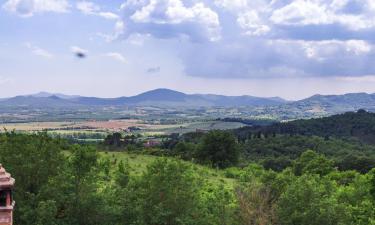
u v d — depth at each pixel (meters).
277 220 42.22
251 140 187.75
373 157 131.50
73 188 38.28
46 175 38.19
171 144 168.50
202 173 88.25
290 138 188.12
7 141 39.44
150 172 41.28
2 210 22.98
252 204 42.81
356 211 51.78
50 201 34.81
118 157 101.12
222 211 42.53
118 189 41.56
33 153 37.62
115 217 39.41
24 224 36.31
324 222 41.31
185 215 40.03
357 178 64.94
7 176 23.34
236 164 126.69
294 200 42.66
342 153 162.00
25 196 36.88
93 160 39.25
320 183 50.72
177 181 40.69
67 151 46.84
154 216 39.16
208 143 123.88
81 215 38.06
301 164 113.00
